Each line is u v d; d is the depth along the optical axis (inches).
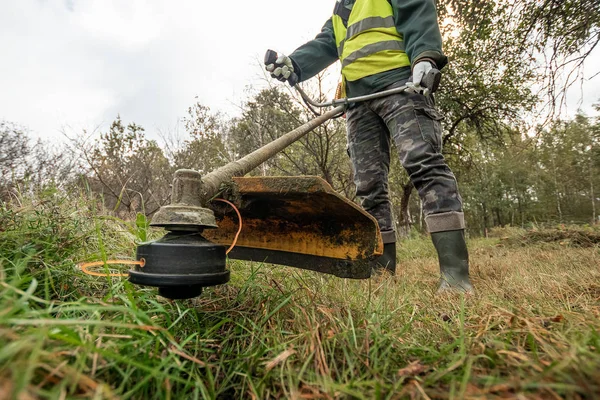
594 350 25.1
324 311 36.6
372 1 88.9
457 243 69.0
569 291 55.4
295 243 48.7
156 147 370.0
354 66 90.0
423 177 74.8
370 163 94.9
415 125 77.4
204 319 38.9
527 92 287.4
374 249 39.6
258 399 23.9
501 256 146.1
